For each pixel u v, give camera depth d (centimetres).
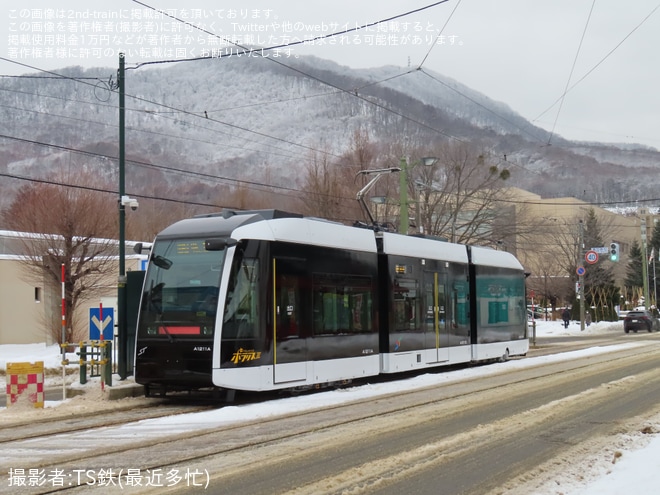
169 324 1416
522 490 769
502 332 2431
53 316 3234
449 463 895
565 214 7969
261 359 1411
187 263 1434
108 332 1583
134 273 1745
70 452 948
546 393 1572
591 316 6469
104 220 3247
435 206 4144
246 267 1409
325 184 4275
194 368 1376
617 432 1105
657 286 9338
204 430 1116
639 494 710
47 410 1344
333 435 1075
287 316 1484
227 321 1373
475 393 1578
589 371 2062
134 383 1609
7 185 4953
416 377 1928
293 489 760
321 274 1590
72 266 3059
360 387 1708
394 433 1094
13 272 3272
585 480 811
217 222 1468
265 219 1489
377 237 1845
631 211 10538
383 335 1811
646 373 1984
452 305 2127
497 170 4172
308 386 1540
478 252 2323
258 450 962
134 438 1048
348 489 767
